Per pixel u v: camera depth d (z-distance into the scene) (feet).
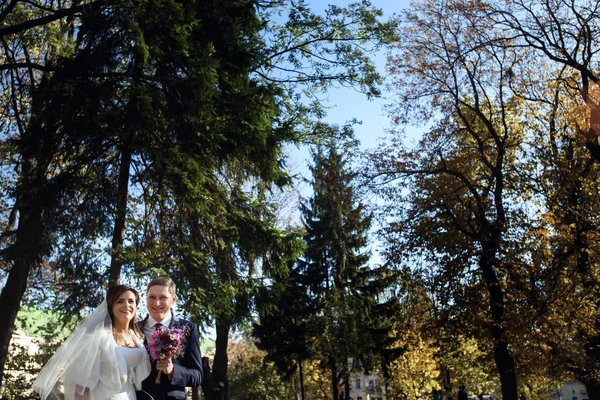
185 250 49.49
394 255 75.51
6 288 45.62
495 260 68.33
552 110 70.23
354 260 129.59
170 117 46.03
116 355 15.06
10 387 50.42
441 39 78.64
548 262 63.16
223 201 53.88
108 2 44.55
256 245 56.65
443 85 80.23
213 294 49.42
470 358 151.23
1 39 50.62
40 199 44.62
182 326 16.39
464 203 76.48
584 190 64.95
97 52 47.42
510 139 80.38
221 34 49.96
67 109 44.01
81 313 49.83
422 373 157.28
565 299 60.23
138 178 49.52
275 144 51.08
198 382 16.16
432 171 78.79
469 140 83.10
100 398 14.79
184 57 45.57
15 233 46.29
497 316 71.10
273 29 57.82
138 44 42.19
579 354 64.23
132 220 50.78
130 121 43.68
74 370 14.79
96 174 48.73
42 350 54.29
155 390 15.60
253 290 58.29
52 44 51.08
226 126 47.80
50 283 52.85
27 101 51.11
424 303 77.92
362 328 122.72
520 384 153.99
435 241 74.23
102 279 48.52
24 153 45.57
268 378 127.65
